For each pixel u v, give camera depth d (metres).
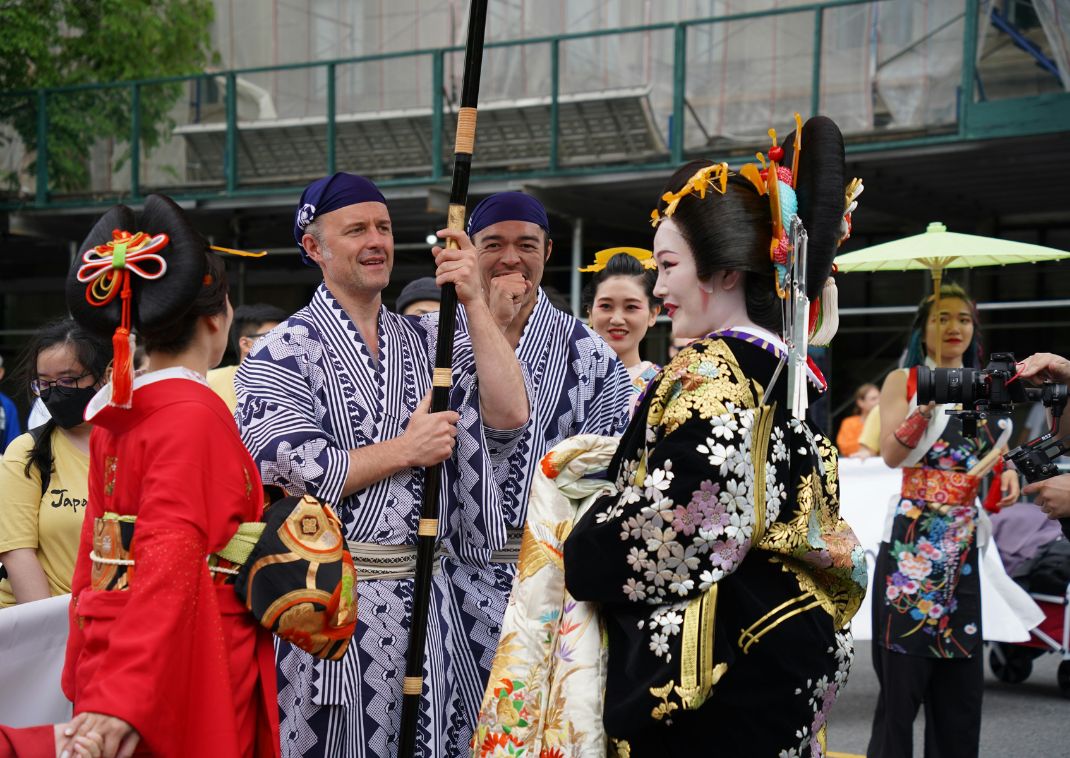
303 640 2.40
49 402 3.38
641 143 10.25
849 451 9.00
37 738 2.20
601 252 4.63
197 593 2.25
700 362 2.23
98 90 12.36
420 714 2.92
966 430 3.74
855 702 5.91
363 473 2.86
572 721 2.28
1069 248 11.08
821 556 2.27
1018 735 5.22
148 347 2.42
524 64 10.88
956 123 8.89
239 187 12.00
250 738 2.40
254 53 12.87
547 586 2.47
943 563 4.25
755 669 2.19
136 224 2.42
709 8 10.58
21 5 12.80
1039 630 6.08
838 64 9.34
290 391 2.92
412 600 2.96
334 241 3.02
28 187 12.73
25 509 3.45
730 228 2.29
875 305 11.59
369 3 12.25
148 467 2.28
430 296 5.27
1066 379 3.61
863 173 9.49
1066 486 3.49
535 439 3.30
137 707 2.11
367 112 11.89
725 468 2.15
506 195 3.38
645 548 2.16
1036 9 8.45
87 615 2.30
